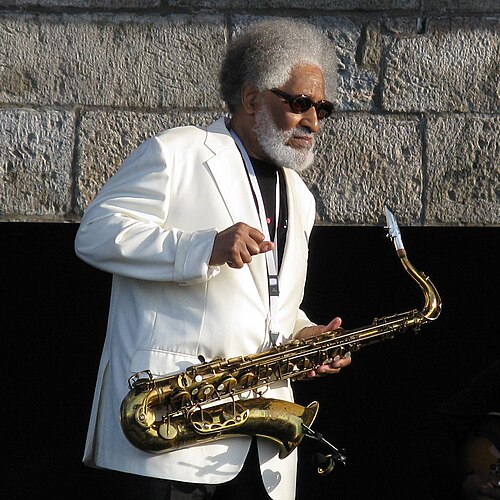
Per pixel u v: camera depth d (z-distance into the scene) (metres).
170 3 17.97
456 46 18.23
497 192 18.27
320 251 19.58
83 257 13.66
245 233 12.99
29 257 19.08
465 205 18.25
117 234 13.33
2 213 17.78
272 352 13.69
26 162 17.80
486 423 14.65
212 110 18.00
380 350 20.23
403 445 20.31
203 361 13.19
